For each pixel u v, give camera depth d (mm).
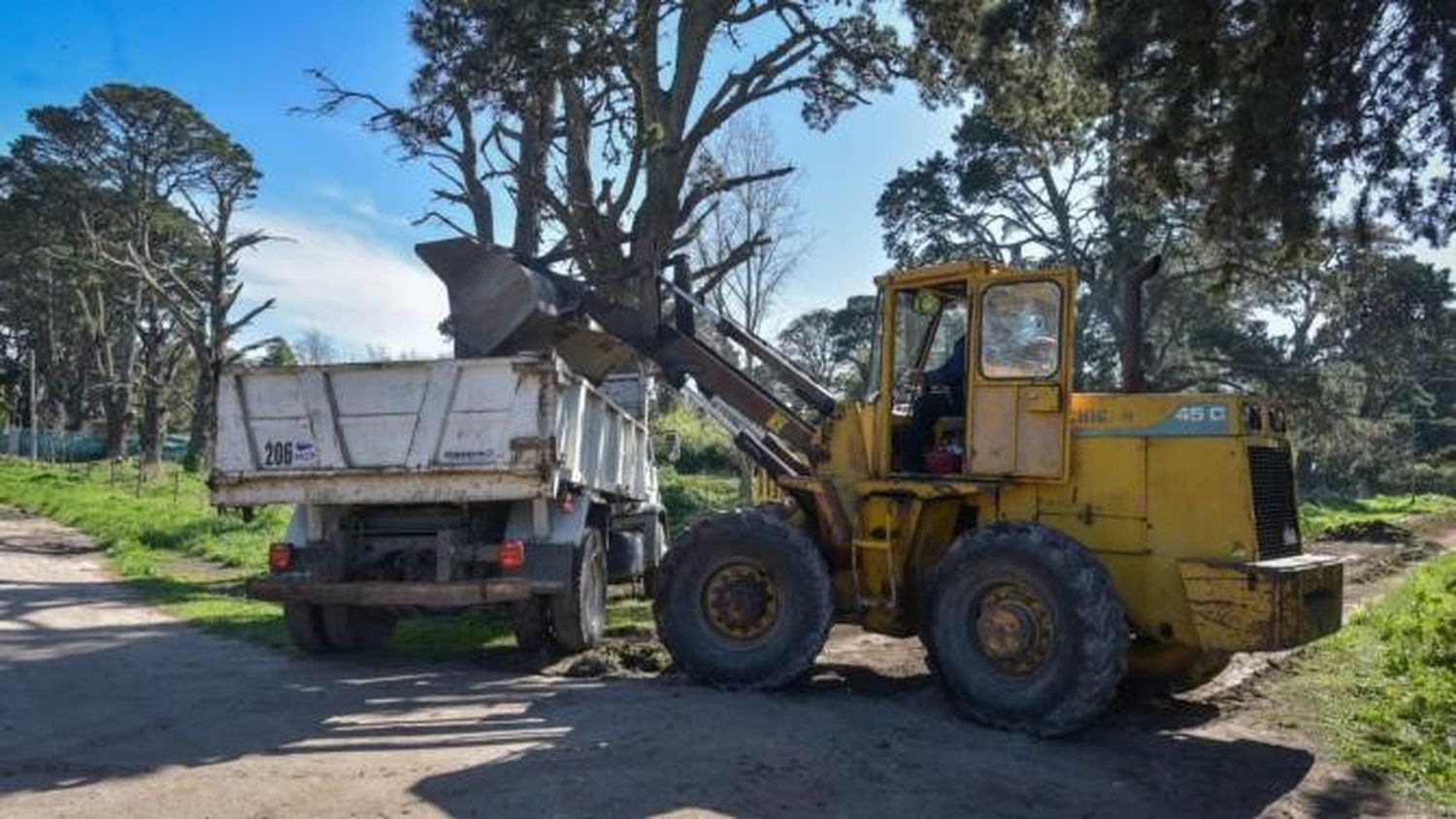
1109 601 7449
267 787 5828
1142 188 14734
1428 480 66562
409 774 6074
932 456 8836
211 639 10812
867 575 8719
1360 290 39625
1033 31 14133
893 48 18859
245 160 51688
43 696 8008
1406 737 7738
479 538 9773
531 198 19875
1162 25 11633
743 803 5727
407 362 9336
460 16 15398
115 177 52250
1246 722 8266
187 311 48062
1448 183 11062
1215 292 15938
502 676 9078
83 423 70188
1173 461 7832
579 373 11312
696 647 8633
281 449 9555
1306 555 8266
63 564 18578
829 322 43375
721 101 18344
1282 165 11188
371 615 10500
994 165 40375
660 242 16922
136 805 5484
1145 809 6191
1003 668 7723
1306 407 45188
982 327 8422
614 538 11695
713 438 34031
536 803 5605
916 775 6426
